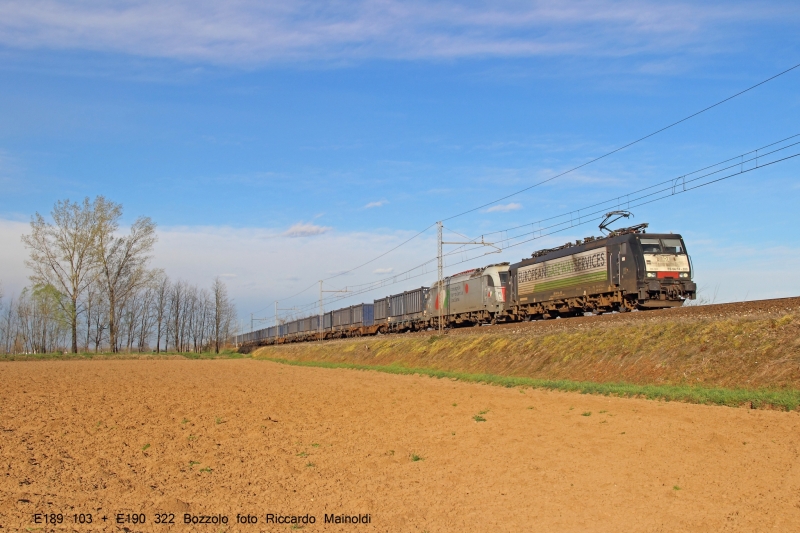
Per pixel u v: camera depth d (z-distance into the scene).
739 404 18.55
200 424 18.94
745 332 23.06
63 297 69.31
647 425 16.31
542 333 34.94
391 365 48.69
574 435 15.75
